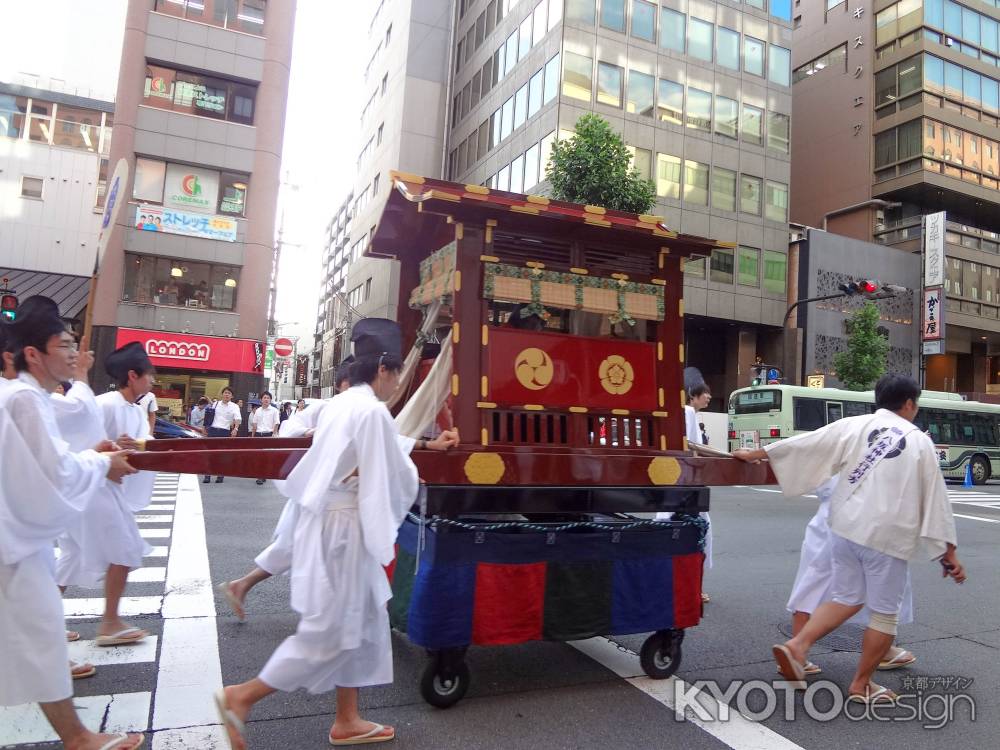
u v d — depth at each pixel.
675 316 3.97
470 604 3.21
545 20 24.70
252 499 9.93
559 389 3.59
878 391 3.75
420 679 3.35
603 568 3.53
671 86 25.52
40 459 2.38
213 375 21.58
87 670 3.44
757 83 27.48
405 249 4.77
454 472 3.27
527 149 24.98
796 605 4.16
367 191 37.34
